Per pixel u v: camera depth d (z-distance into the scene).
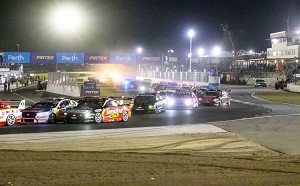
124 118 25.33
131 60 59.16
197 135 18.62
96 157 12.35
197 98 38.47
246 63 116.50
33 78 93.12
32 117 23.69
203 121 25.20
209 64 111.19
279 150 15.45
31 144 15.50
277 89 73.81
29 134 18.52
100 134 18.77
